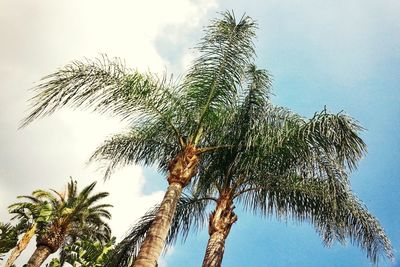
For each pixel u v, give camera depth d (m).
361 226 9.73
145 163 10.33
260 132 9.23
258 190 10.38
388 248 9.65
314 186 9.69
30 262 22.91
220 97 9.86
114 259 10.84
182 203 11.23
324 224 9.93
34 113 8.08
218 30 10.49
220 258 9.12
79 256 24.19
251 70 10.73
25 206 24.14
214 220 9.73
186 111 9.73
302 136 8.88
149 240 7.75
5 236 23.02
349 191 9.86
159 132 9.81
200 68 10.03
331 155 8.70
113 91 9.04
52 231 24.02
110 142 10.27
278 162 9.36
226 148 9.87
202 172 10.48
